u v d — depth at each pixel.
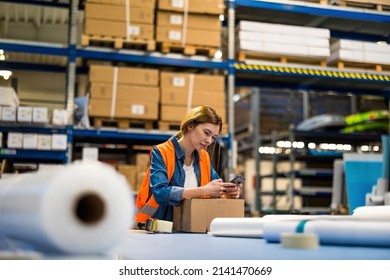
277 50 5.53
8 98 4.67
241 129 9.34
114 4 5.11
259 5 5.61
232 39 5.50
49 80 8.54
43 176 0.92
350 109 9.90
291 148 7.44
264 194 8.11
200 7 5.27
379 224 1.30
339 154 7.68
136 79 5.11
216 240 1.64
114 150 6.71
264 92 9.92
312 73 5.73
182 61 5.35
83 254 0.89
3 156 4.91
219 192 2.46
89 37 5.05
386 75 6.02
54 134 4.83
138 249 1.31
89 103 5.02
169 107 5.17
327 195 7.49
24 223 0.91
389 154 3.84
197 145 2.85
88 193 0.87
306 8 5.73
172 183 2.79
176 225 2.54
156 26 5.25
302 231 1.39
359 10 5.89
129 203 0.91
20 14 7.76
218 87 5.30
